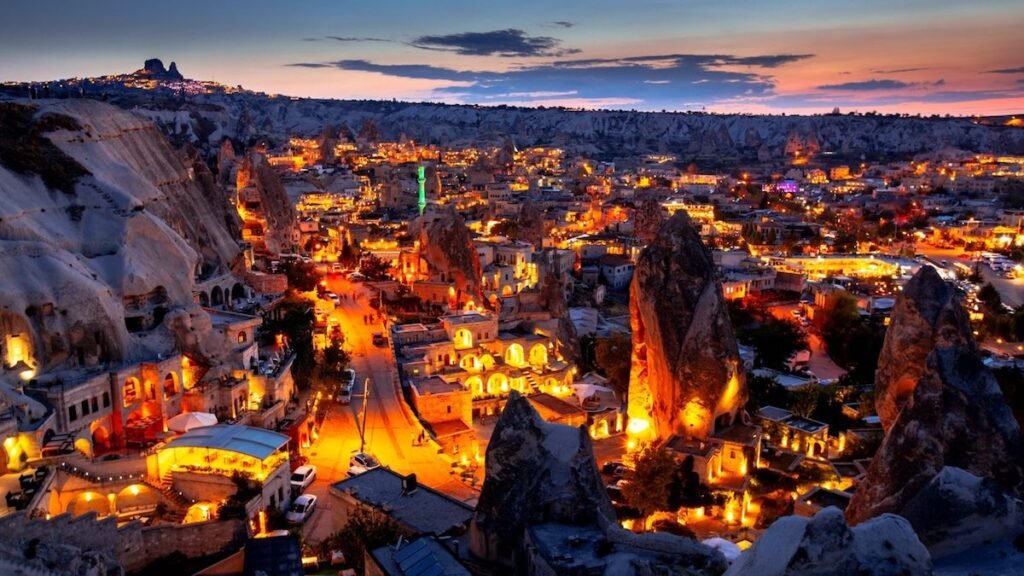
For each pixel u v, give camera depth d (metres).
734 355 94.12
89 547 59.25
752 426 96.06
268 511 73.00
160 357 87.69
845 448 101.88
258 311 129.62
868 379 145.12
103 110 134.12
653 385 98.88
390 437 95.75
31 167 98.12
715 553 48.56
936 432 59.44
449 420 104.25
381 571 54.09
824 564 32.94
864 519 59.66
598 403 117.38
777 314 198.50
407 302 155.38
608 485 91.62
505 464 58.19
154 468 74.25
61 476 68.56
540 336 131.25
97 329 83.44
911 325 80.81
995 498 41.78
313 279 164.38
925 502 42.94
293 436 89.19
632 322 103.38
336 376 107.81
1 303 76.69
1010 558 39.91
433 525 62.88
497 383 121.00
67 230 94.94
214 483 72.94
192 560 65.12
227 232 154.88
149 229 100.75
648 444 98.12
